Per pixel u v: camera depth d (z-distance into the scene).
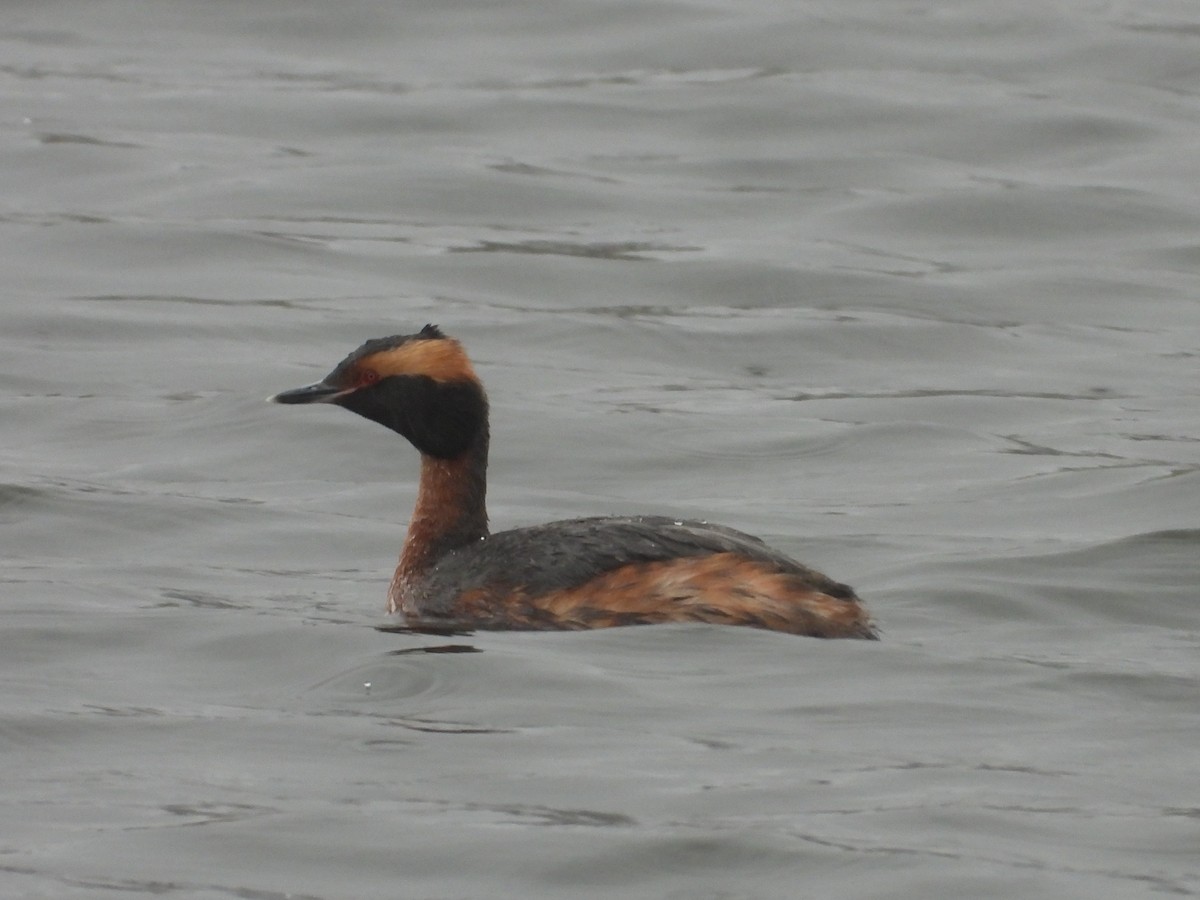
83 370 21.30
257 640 13.33
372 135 29.81
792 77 31.95
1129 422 20.19
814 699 11.95
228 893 9.65
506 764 11.08
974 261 25.53
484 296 24.09
